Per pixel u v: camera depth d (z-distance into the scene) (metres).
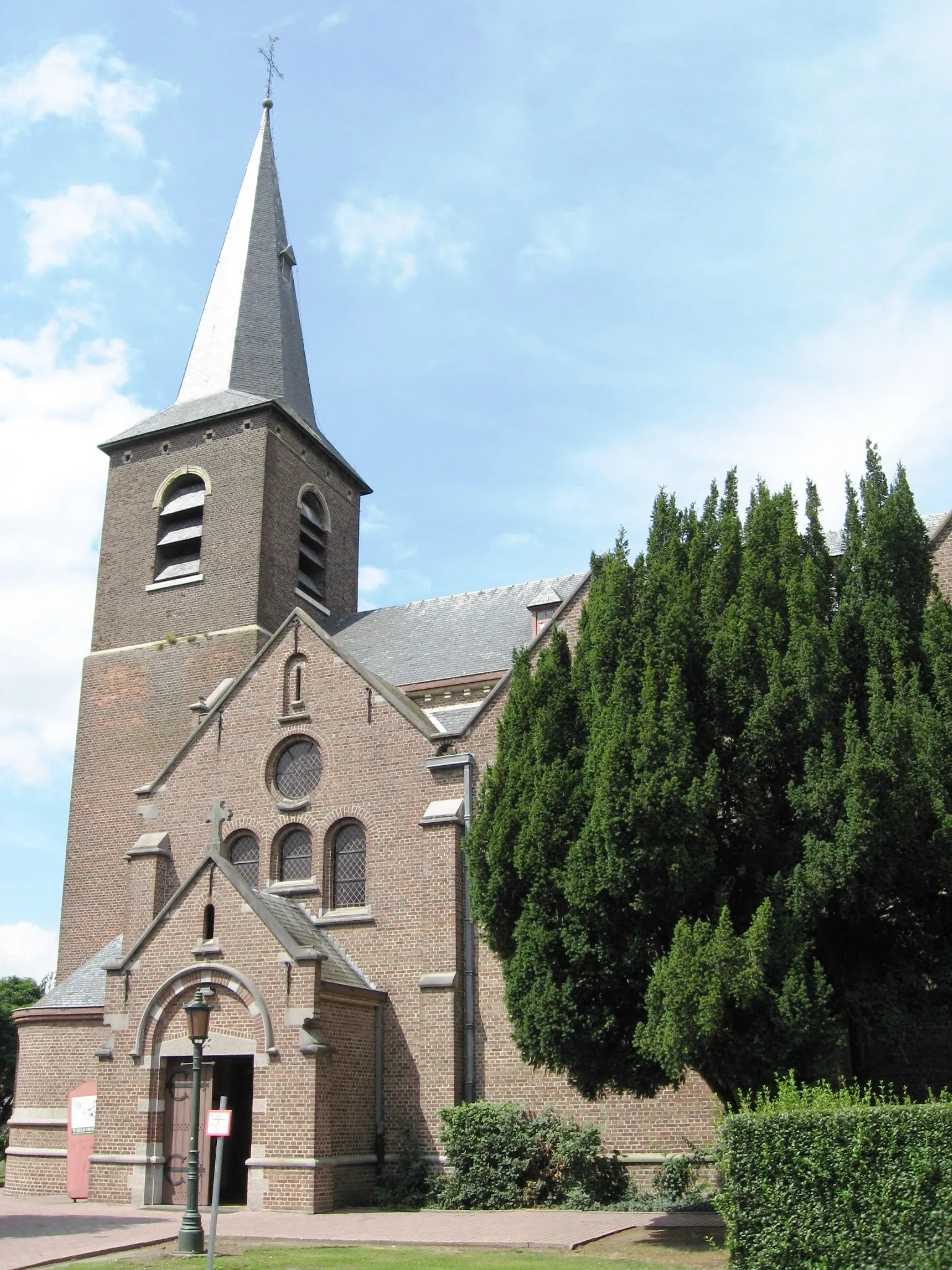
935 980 16.22
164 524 38.62
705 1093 20.70
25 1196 25.91
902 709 15.75
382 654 33.94
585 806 17.33
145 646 36.66
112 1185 22.30
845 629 17.11
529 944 17.00
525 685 19.20
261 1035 21.55
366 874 24.95
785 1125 12.61
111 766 35.44
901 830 15.50
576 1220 18.30
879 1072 19.45
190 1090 22.38
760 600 17.56
